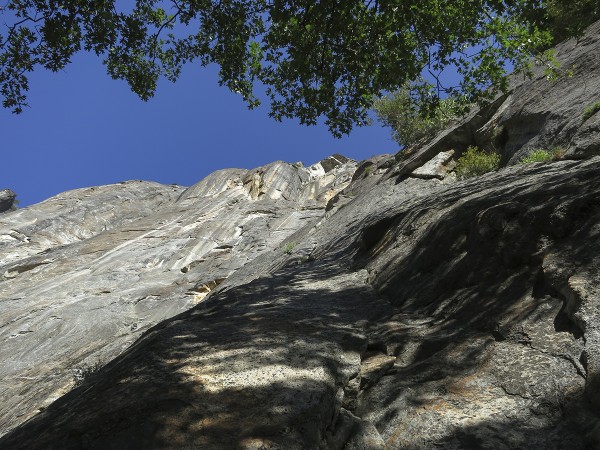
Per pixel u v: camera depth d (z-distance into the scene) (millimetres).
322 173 43938
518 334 3531
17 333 17969
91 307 19438
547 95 12562
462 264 4875
